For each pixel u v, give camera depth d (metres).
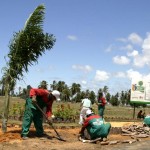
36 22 14.52
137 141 14.98
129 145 13.78
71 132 16.12
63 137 14.36
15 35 14.57
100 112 21.03
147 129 17.61
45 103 13.46
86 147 12.55
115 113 46.69
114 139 15.08
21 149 11.56
